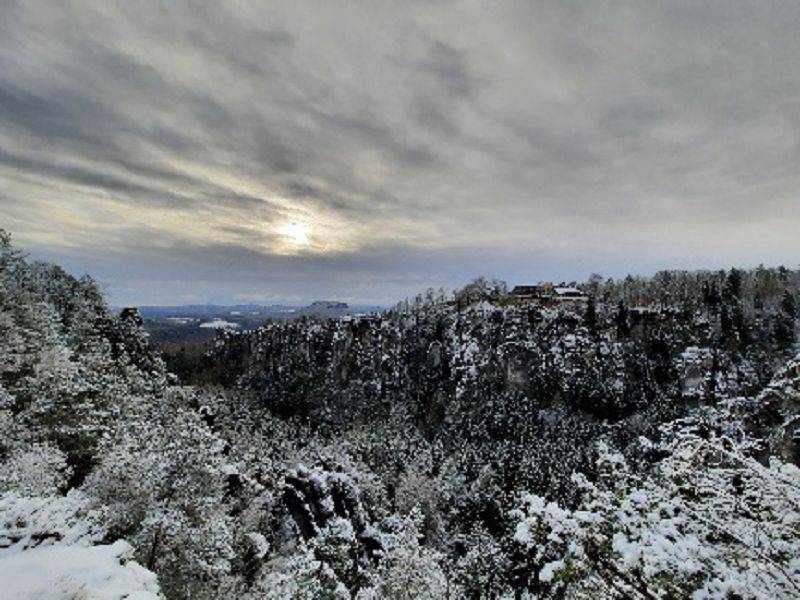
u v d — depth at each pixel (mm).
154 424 42688
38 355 46156
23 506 14156
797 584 6699
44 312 58969
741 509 8125
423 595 28156
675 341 179250
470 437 168500
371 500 82312
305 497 57625
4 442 28953
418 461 130750
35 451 27750
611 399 169125
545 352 194375
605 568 8172
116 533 21953
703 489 8320
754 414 9422
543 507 9578
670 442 9266
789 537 7762
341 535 37406
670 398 159125
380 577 30141
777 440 8734
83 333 75812
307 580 26359
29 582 10086
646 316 199000
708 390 144000
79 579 10531
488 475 115812
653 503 8859
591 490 9773
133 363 86812
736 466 8734
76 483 32469
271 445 140875
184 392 91688
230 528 33281
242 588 30797
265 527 54812
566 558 8477
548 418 169000
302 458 118812
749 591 7008
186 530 23453
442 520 92375
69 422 36531
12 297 51844
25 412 34781
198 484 26078
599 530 8734
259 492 57562
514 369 192750
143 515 24438
